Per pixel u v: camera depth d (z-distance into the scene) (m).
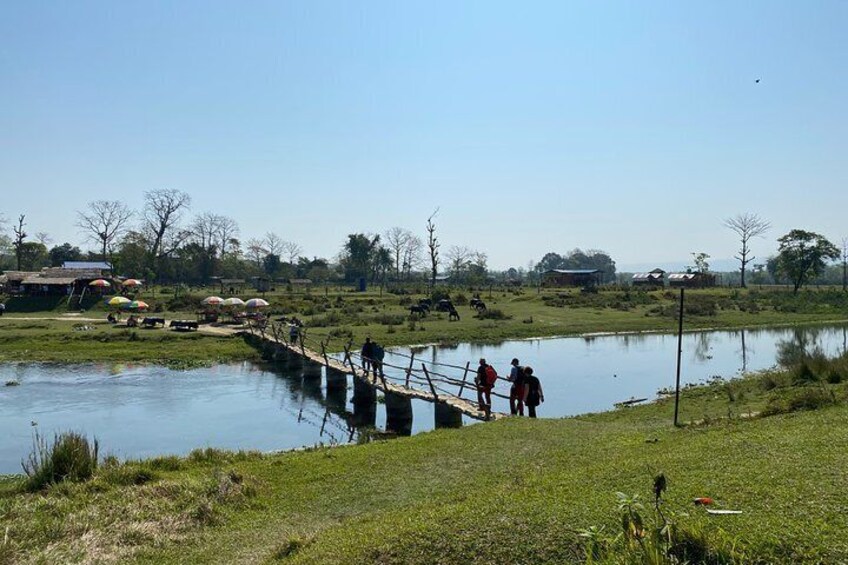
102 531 10.03
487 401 20.36
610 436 14.99
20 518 10.41
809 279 108.25
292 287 113.94
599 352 42.72
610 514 7.25
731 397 21.59
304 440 21.78
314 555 7.82
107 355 38.94
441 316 62.19
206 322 54.22
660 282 123.44
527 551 6.80
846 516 6.55
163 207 114.50
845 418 12.09
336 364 30.31
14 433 21.86
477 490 10.63
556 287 114.94
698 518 6.80
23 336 43.56
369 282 144.50
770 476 8.19
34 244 124.62
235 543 9.65
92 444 20.56
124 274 108.31
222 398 28.73
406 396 23.12
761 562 5.91
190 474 13.46
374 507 10.82
